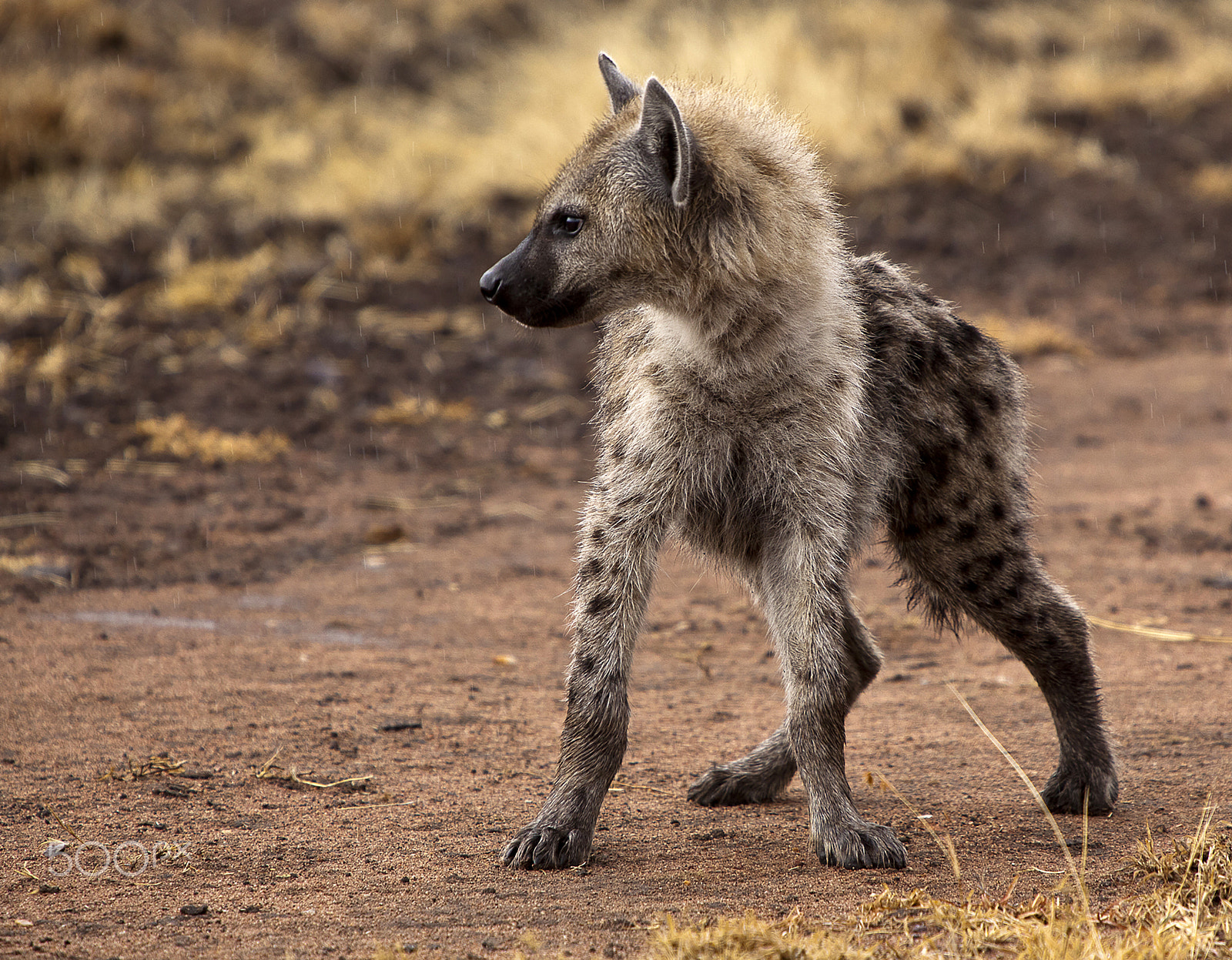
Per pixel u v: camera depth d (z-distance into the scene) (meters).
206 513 17.36
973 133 34.81
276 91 35.25
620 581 8.55
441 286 26.97
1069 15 42.56
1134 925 6.96
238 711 10.98
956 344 9.64
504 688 11.83
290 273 26.44
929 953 6.62
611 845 8.55
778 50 36.06
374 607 14.23
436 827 8.76
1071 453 20.75
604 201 8.68
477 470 19.86
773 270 8.45
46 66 33.03
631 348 9.13
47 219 27.72
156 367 22.53
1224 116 37.09
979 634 13.77
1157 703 11.29
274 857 8.19
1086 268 30.56
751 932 6.57
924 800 9.38
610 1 40.69
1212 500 18.11
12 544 15.72
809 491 8.56
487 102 35.53
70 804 8.99
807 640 8.41
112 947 6.82
